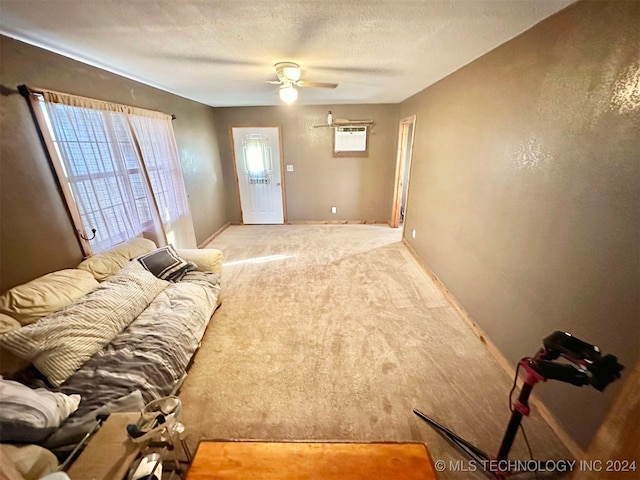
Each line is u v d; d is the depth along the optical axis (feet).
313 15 4.84
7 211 5.44
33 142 5.98
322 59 7.40
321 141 16.74
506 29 5.50
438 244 10.21
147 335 5.79
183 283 7.84
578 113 4.42
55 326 4.87
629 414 2.36
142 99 9.82
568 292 4.71
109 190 7.95
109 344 5.49
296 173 17.44
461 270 8.46
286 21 5.07
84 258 7.22
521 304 5.87
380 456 3.26
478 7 4.59
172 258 8.37
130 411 4.25
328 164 17.20
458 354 6.86
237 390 5.95
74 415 4.16
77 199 6.97
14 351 4.51
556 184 4.89
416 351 6.97
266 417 5.35
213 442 3.42
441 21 5.13
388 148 16.78
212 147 16.06
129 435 3.37
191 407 5.57
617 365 3.06
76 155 6.93
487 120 7.00
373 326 7.94
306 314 8.54
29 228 5.85
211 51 6.66
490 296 6.97
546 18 4.98
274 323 8.13
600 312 4.16
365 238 15.51
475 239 7.65
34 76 6.03
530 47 5.44
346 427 5.15
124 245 7.96
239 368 6.52
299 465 3.18
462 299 8.41
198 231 14.24
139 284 6.72
